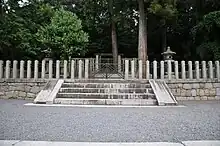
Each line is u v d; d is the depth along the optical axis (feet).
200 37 49.29
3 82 30.71
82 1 53.36
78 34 42.73
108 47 63.93
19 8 44.42
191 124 13.10
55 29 41.11
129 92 26.30
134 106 22.34
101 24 59.31
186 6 52.60
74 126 12.43
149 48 62.44
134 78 31.42
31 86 29.99
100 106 22.16
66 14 44.19
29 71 30.60
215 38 44.16
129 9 45.29
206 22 42.98
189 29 55.83
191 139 9.96
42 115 16.06
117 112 17.85
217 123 13.42
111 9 45.52
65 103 23.91
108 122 13.60
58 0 61.11
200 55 45.62
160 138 10.11
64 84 27.68
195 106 22.56
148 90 26.35
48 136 10.34
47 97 24.30
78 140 9.77
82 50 44.91
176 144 9.20
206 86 29.84
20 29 37.09
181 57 59.26
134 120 14.33
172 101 23.25
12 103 24.30
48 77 32.42
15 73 30.89
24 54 40.75
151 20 47.26
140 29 40.47
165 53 38.37
